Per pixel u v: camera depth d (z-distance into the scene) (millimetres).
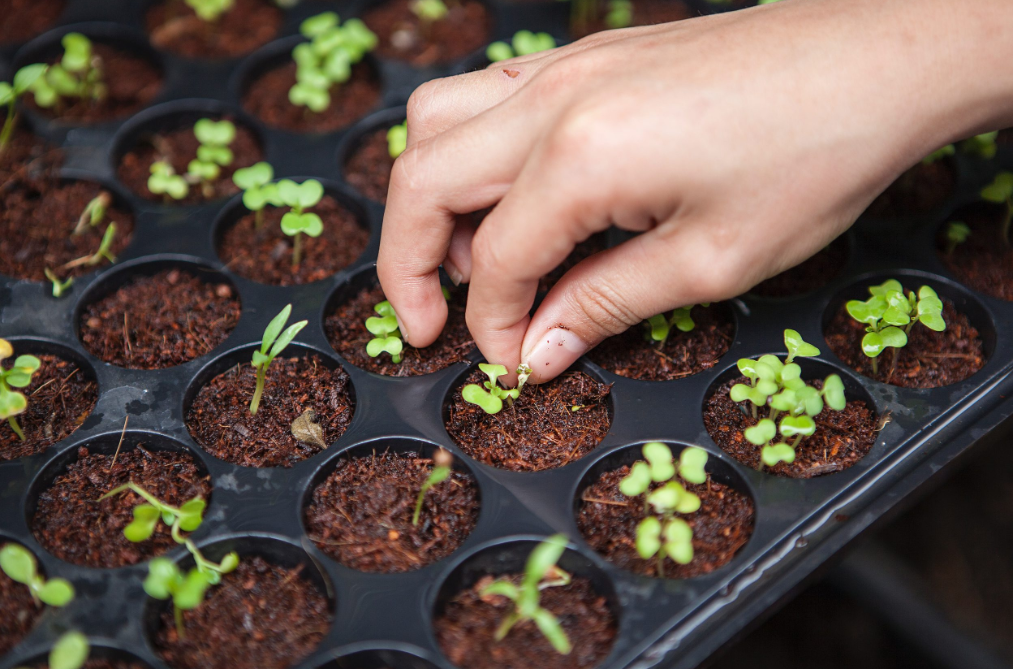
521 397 407
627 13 517
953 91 373
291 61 507
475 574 377
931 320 399
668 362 415
